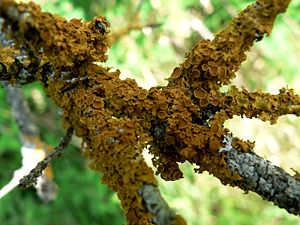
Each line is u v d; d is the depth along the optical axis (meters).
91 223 0.43
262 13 0.12
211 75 0.12
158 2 0.43
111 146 0.11
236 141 0.12
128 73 0.41
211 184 0.43
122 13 0.42
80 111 0.13
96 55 0.13
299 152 0.42
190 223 0.41
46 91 0.14
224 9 0.45
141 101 0.13
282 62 0.44
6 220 0.42
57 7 0.39
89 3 0.44
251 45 0.13
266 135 0.42
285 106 0.13
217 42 0.13
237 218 0.42
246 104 0.13
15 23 0.10
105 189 0.44
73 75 0.13
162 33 0.43
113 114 0.13
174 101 0.13
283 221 0.43
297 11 0.44
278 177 0.12
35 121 0.41
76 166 0.46
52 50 0.12
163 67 0.44
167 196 0.41
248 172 0.12
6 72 0.14
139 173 0.10
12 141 0.42
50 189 0.24
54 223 0.43
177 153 0.13
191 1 0.44
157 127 0.13
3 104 0.43
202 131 0.12
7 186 0.22
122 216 0.44
